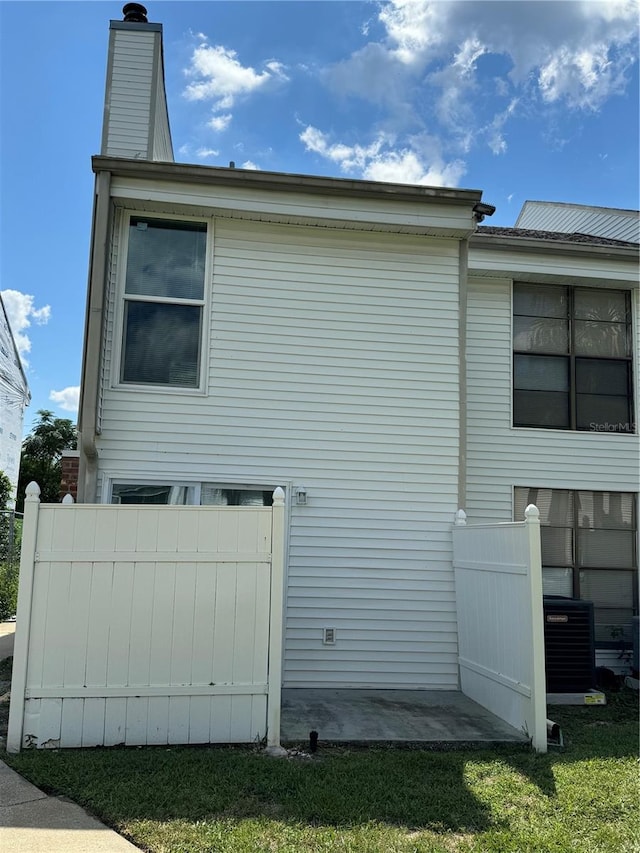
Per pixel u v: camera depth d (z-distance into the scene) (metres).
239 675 4.48
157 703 4.39
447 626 6.42
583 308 8.28
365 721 5.06
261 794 3.54
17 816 3.21
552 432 7.92
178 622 4.48
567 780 3.92
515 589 5.06
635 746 4.70
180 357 6.40
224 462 6.33
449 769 4.06
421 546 6.53
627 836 3.17
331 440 6.54
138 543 4.50
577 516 7.88
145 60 7.05
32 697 4.29
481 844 3.05
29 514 4.42
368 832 3.13
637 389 8.15
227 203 6.33
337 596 6.35
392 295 6.81
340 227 6.73
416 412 6.70
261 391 6.48
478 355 7.93
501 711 5.24
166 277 6.45
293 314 6.62
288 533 6.36
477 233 8.30
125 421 6.20
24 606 4.34
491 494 7.70
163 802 3.37
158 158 7.18
